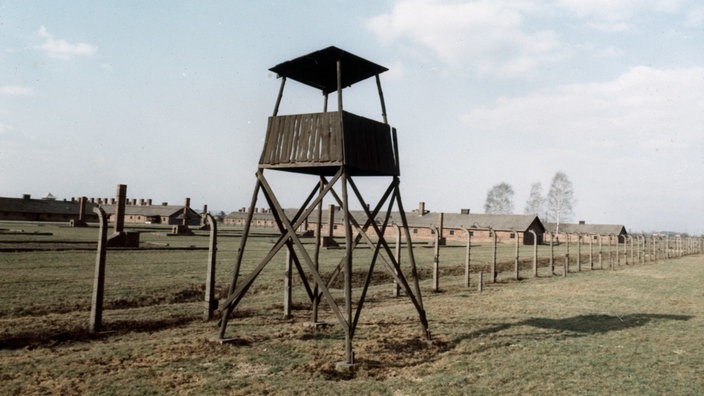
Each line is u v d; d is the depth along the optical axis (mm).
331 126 9148
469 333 11070
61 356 8195
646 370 8414
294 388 6930
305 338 10117
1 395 6250
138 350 8688
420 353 9242
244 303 14352
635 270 31781
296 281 19188
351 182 9258
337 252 36156
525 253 43281
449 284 21750
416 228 85188
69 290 14055
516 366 8492
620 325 12523
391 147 10469
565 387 7410
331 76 11336
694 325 12672
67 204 99875
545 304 15945
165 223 109250
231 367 7898
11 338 9227
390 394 6848
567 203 82688
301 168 10906
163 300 14383
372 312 13750
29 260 21250
